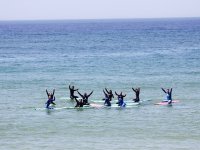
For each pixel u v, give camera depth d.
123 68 139.62
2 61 165.75
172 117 70.75
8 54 199.62
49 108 78.12
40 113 74.56
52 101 79.31
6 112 75.62
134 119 69.56
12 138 58.94
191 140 57.31
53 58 177.12
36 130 63.06
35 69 138.50
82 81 112.19
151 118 70.31
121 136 59.44
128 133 60.94
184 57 171.12
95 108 78.31
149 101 85.06
